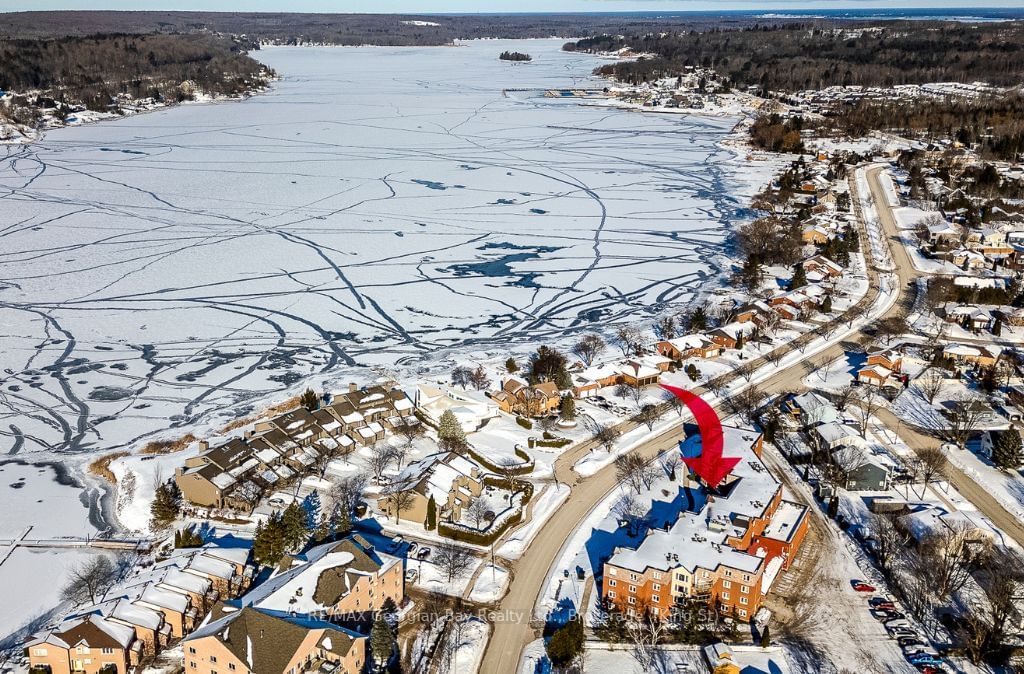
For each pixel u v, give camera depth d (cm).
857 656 8250
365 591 8725
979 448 12525
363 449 12775
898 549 9975
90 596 9112
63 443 13150
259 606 8194
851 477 11338
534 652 8388
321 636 7850
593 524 10662
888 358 14838
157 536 10600
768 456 12400
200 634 7775
